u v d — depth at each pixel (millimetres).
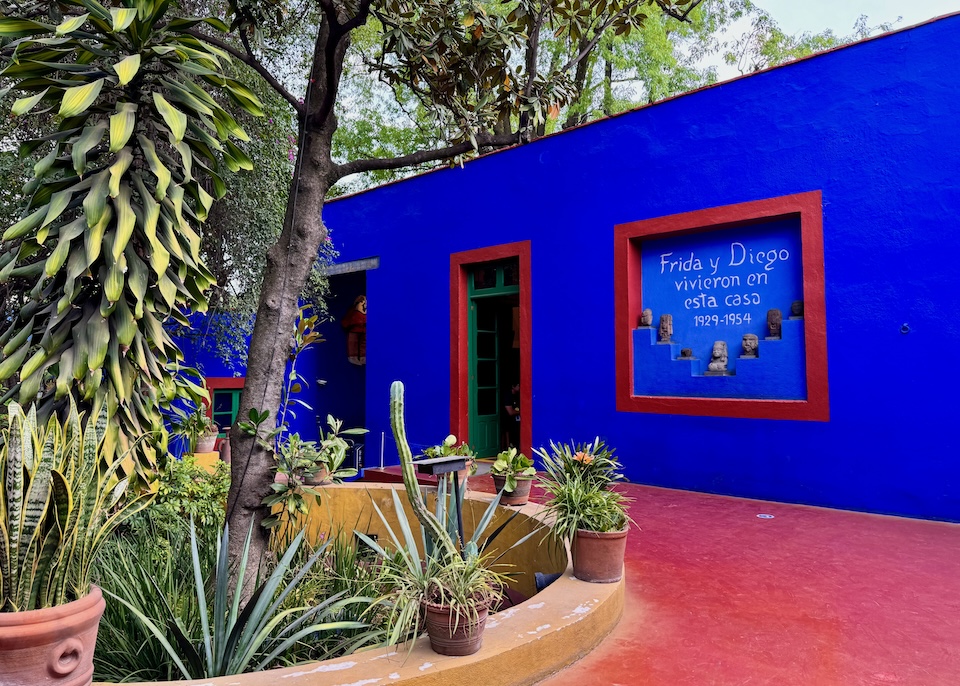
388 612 2676
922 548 4316
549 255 7582
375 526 4930
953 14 5070
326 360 11703
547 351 7551
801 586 3621
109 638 2674
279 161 7598
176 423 4902
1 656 1617
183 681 2033
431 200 8969
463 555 2590
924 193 5152
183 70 2910
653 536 4691
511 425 9219
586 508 3201
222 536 2861
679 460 6414
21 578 1718
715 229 6410
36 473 1778
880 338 5312
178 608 2848
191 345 9508
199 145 3021
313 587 3258
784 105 5879
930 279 5105
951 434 4988
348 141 17031
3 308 6016
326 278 10453
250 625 2451
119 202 2664
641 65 14320
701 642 2881
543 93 4348
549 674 2523
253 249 7844
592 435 7098
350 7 3873
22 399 2682
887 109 5348
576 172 7371
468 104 4594
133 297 2914
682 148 6523
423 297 9023
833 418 5516
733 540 4570
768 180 5949
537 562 3916
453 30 4207
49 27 2729
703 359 6484
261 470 3400
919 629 3018
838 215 5547
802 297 5871
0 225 5859
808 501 5629
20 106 2557
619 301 6934
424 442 8859
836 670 2607
